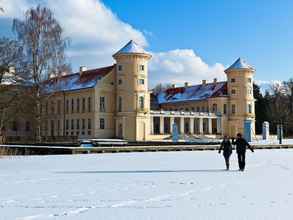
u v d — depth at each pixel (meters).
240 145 26.44
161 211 13.18
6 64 51.66
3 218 12.16
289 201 14.90
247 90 106.31
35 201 14.98
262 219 12.00
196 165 30.47
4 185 19.25
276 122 123.56
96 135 87.62
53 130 99.81
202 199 15.38
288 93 133.75
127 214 12.72
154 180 21.14
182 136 89.38
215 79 114.19
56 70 60.62
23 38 59.19
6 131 90.44
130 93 87.88
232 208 13.62
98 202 14.79
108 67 93.12
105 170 26.62
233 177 22.48
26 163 32.66
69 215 12.58
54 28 60.56
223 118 105.88
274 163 32.09
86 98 90.56
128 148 51.25
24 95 54.69
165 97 123.62
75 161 34.72
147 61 90.06
